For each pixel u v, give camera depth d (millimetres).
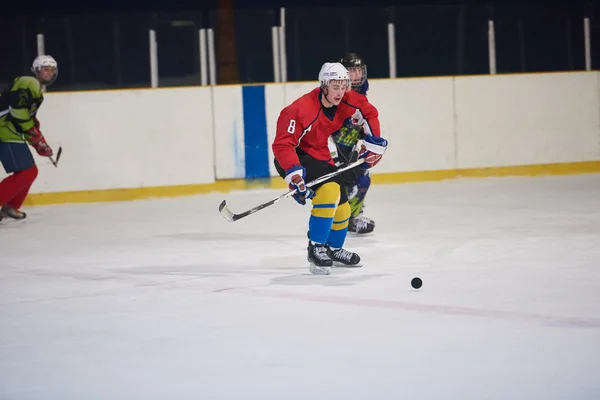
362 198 15547
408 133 23938
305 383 7262
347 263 12406
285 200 21547
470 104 24250
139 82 24609
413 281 10805
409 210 18844
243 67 26234
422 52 26172
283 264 13078
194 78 24656
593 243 13969
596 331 8570
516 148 24562
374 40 26172
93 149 22516
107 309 10328
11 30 24031
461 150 24250
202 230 17094
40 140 18688
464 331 8711
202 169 23047
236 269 12781
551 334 8500
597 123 25016
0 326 9617
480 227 16109
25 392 7285
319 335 8750
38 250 15328
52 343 8820
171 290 11352
